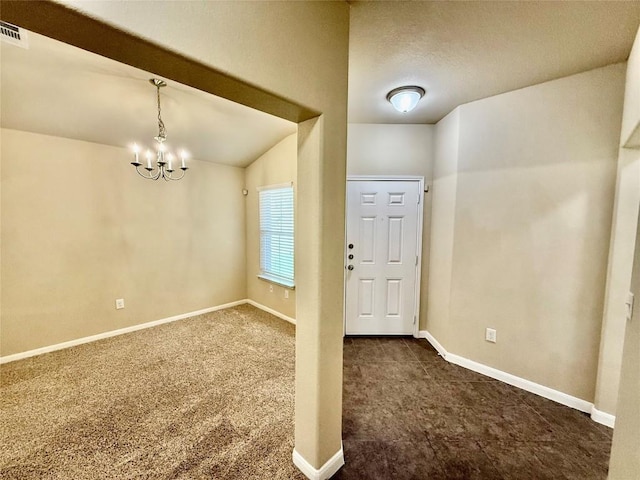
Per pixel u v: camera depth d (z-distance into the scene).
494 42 1.68
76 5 0.69
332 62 1.37
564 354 2.16
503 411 2.08
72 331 3.08
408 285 3.36
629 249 1.83
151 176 3.59
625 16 1.43
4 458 1.64
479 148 2.53
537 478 1.54
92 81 2.30
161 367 2.67
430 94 2.40
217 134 3.44
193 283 4.07
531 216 2.28
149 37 0.81
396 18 1.48
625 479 1.05
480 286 2.58
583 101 2.03
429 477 1.54
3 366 2.65
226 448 1.72
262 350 3.03
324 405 1.49
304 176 1.42
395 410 2.09
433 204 3.21
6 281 2.70
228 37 0.99
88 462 1.61
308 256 1.42
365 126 3.23
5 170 2.65
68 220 3.01
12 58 1.98
